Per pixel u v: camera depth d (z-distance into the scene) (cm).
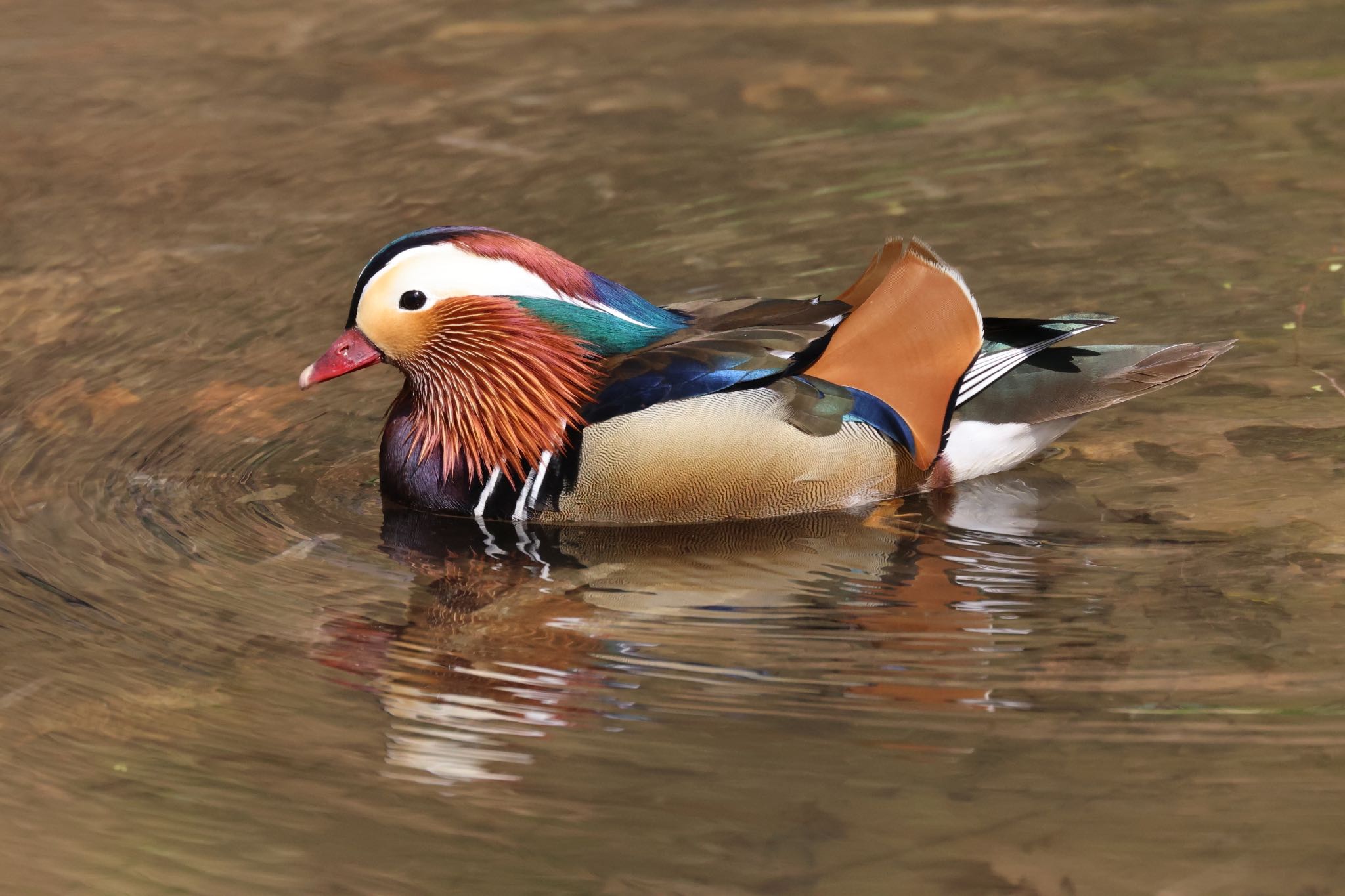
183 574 1105
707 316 1216
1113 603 1020
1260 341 1367
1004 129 1789
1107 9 2112
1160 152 1708
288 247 1582
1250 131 1741
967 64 1966
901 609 1030
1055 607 1020
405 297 1183
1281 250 1507
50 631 1032
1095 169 1684
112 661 999
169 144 1817
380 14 2214
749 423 1119
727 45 2055
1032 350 1188
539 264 1183
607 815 840
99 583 1093
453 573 1108
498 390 1177
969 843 802
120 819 854
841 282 1495
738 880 787
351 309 1211
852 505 1168
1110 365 1201
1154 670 939
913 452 1155
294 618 1049
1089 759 859
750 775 864
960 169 1705
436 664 991
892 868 789
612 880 792
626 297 1199
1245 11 2061
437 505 1203
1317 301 1422
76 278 1535
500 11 2214
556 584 1089
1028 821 816
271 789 874
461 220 1622
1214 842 792
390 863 811
